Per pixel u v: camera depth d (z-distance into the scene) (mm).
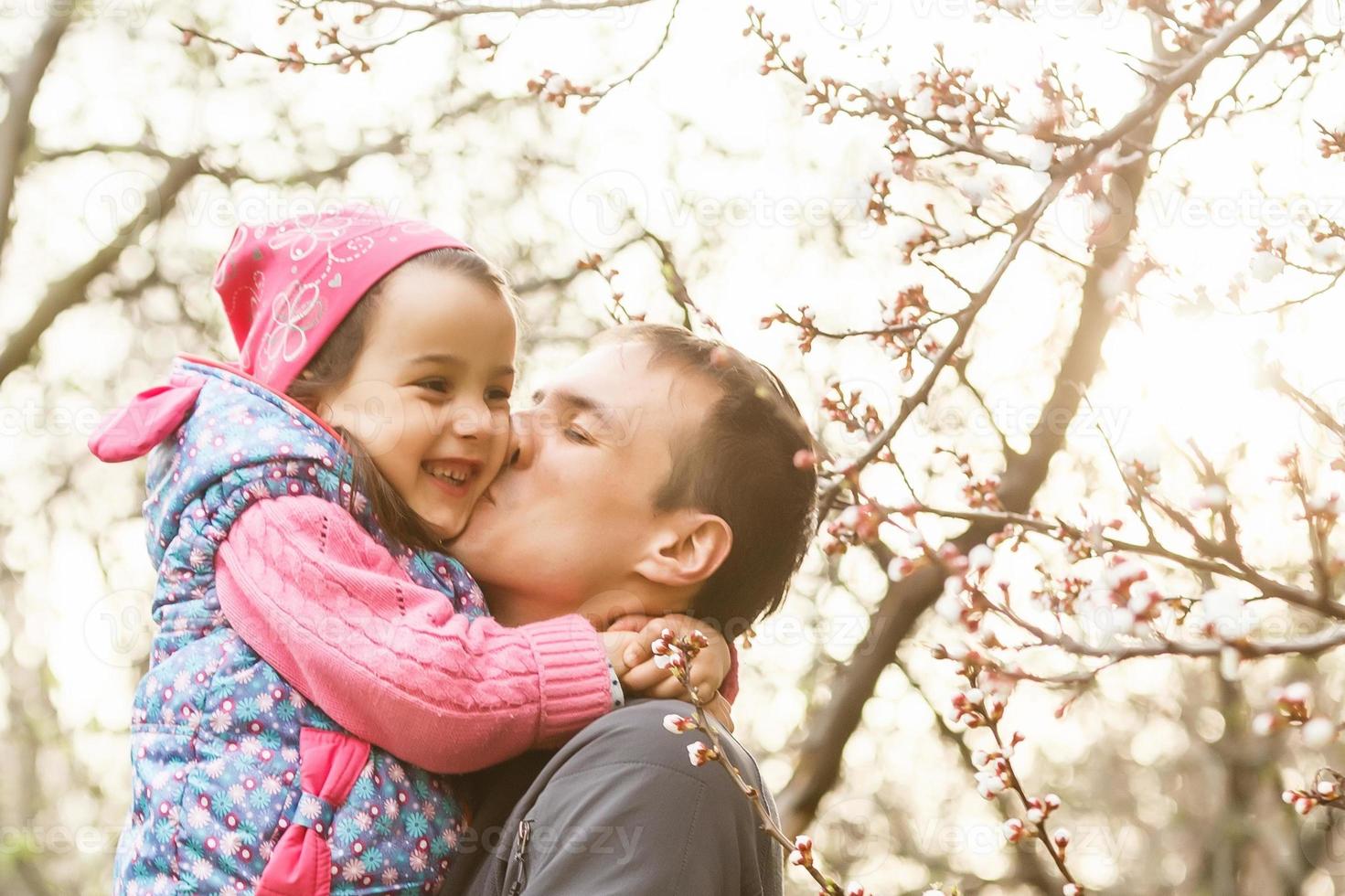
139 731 1658
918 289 1721
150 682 1663
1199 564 1306
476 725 1565
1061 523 1438
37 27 6113
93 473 6301
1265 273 1498
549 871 1492
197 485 1677
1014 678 1359
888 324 1729
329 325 1742
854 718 4289
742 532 1776
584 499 1739
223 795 1553
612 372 1793
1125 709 7777
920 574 4074
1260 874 7105
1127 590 1246
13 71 6086
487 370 1760
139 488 6344
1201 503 1284
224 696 1597
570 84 2377
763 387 1751
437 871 1611
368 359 1729
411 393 1716
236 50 2486
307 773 1553
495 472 1771
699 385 1785
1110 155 1588
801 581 4906
